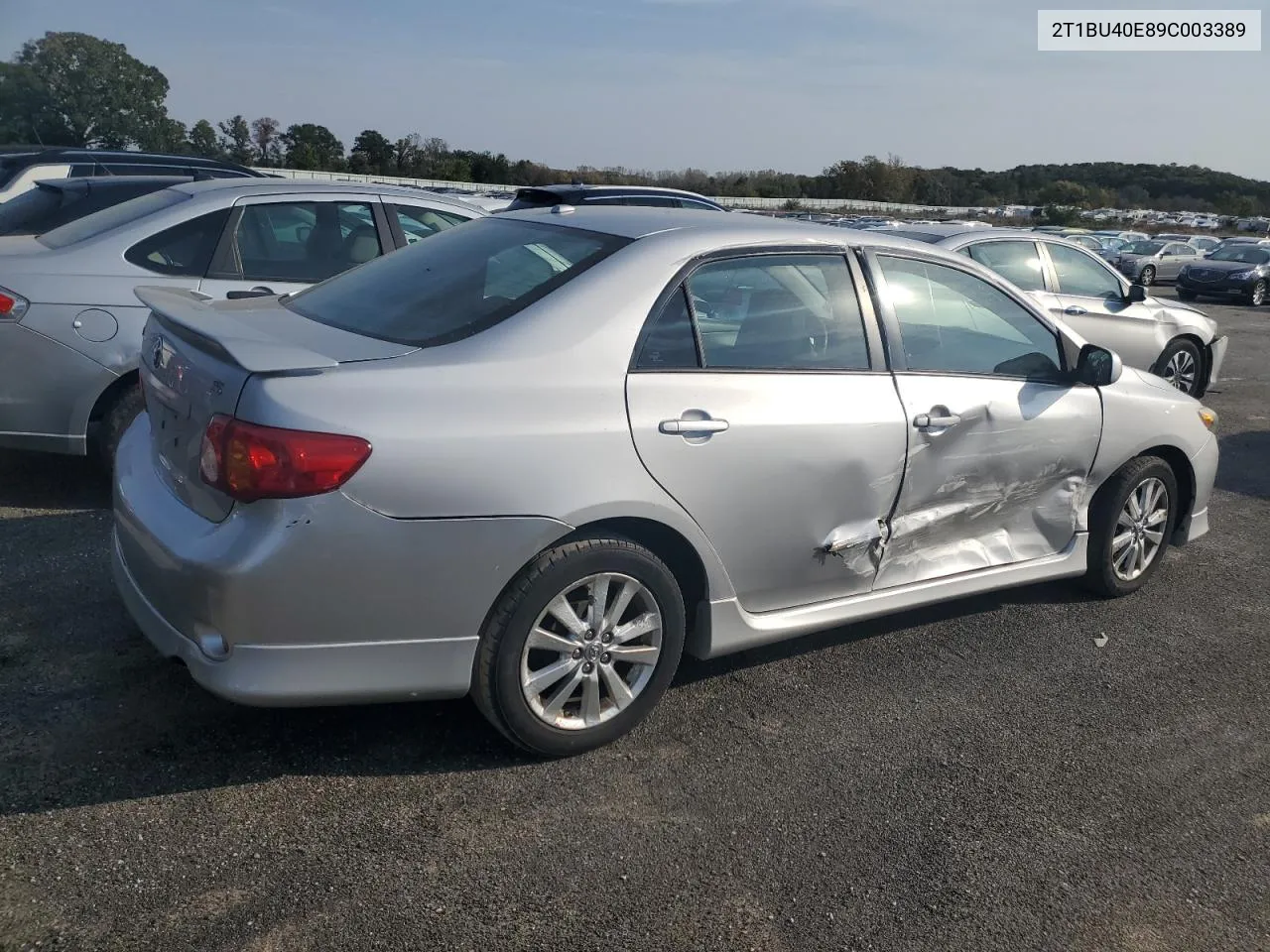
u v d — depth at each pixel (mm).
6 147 13977
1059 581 5156
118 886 2619
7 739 3207
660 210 4152
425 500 2875
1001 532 4414
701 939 2594
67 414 5293
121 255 5449
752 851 2953
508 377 3041
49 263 5266
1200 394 9977
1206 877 2982
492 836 2932
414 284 3600
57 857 2703
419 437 2869
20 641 3844
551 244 3615
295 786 3092
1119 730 3787
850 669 4148
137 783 3045
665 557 3508
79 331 5238
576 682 3277
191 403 3010
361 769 3211
